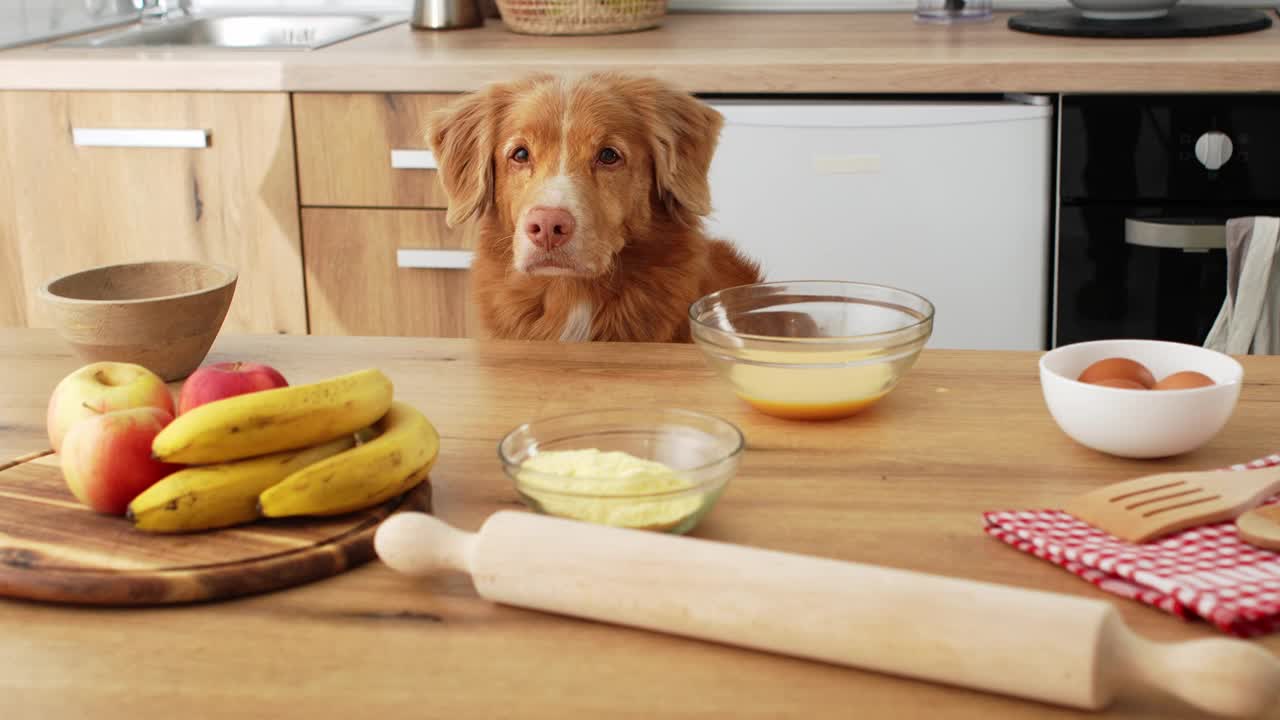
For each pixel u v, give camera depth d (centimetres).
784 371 109
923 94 246
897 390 121
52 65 257
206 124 257
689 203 194
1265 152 235
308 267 265
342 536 86
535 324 200
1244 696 60
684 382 126
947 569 83
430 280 263
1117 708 67
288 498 85
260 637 77
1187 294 245
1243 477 89
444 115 202
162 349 127
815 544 87
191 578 80
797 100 246
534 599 77
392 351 139
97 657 75
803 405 110
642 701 69
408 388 125
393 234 260
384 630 77
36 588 81
